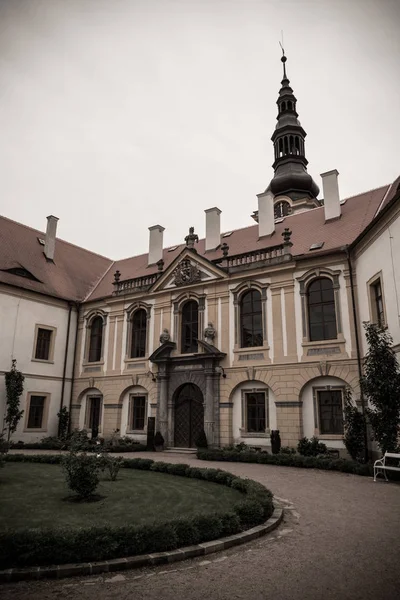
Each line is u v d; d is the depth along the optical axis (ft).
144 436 91.91
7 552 22.12
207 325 87.97
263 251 84.64
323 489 43.98
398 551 25.03
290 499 39.24
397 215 58.75
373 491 42.88
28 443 88.22
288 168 136.77
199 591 20.08
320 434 71.61
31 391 96.68
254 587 20.44
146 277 100.68
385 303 62.03
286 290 79.97
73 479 37.81
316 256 77.51
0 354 91.91
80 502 36.76
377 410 55.42
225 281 87.25
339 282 75.20
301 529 29.71
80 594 19.79
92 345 107.45
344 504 37.14
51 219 114.83
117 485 45.06
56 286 107.55
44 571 21.53
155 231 112.78
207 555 24.86
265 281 82.58
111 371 100.32
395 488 44.50
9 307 95.14
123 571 22.50
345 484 46.91
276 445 70.95
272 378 77.36
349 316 73.00
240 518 29.76
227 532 27.61
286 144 139.85
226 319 85.66
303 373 74.49
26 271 101.24
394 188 85.35
